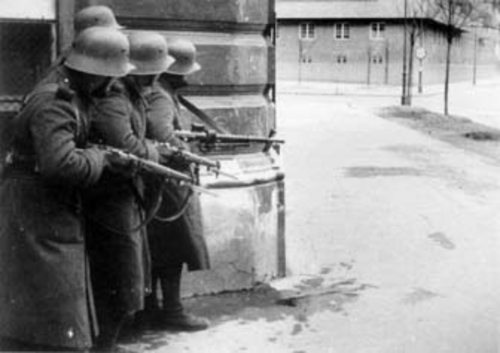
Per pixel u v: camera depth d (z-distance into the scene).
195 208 5.79
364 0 76.44
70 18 6.09
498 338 5.96
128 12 6.42
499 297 7.05
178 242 5.73
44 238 4.78
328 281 7.48
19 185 4.81
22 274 4.82
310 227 9.64
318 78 78.31
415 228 9.75
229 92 7.00
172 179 5.23
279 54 79.38
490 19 47.12
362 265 8.08
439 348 5.76
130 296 5.12
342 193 12.11
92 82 4.88
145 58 5.24
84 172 4.67
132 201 5.14
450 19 34.16
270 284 7.31
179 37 6.67
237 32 7.05
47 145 4.61
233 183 6.91
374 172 14.66
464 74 89.50
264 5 7.27
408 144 20.67
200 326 5.99
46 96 4.70
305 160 16.27
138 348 5.56
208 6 6.76
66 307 4.80
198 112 6.26
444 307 6.75
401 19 74.50
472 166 16.45
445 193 12.45
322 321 6.30
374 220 10.15
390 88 65.56
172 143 5.48
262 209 7.22
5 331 4.90
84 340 4.85
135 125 5.17
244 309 6.55
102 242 5.10
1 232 4.87
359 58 76.62
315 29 78.00
